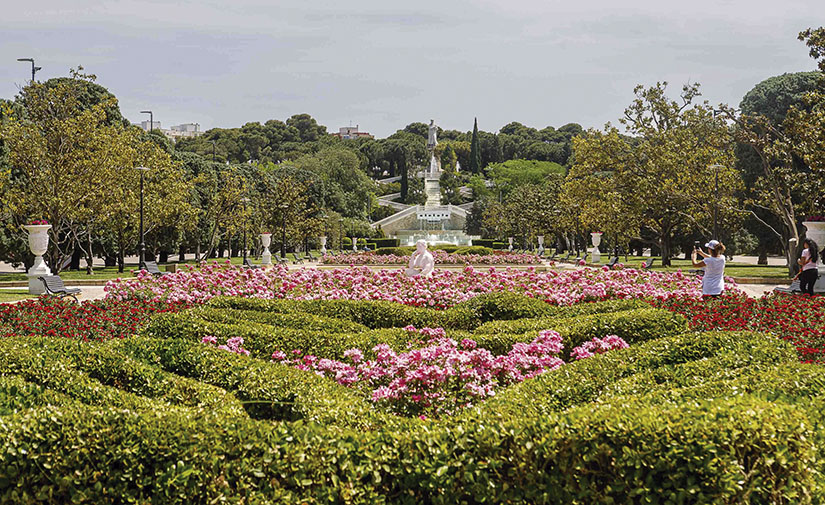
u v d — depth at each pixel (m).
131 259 56.19
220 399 6.36
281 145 146.12
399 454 4.35
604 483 4.22
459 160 149.62
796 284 20.47
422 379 6.44
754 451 4.18
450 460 4.27
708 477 4.07
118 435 4.48
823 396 5.30
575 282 17.44
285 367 7.18
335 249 68.19
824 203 26.83
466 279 17.27
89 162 27.77
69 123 27.86
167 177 36.62
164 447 4.39
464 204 111.38
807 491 4.19
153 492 4.32
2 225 30.17
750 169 38.38
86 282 26.36
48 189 27.77
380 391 6.44
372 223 91.25
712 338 7.74
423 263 18.91
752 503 4.13
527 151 141.50
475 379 6.82
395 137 160.88
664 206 35.44
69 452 4.43
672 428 4.21
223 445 4.38
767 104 39.19
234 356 7.45
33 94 28.69
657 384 6.33
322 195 72.44
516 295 12.27
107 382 6.94
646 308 10.66
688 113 36.97
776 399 5.26
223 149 131.75
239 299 12.38
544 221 55.28
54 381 6.56
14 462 4.38
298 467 4.27
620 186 38.34
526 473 4.24
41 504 4.38
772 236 40.22
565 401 5.97
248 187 50.78
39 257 22.11
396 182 130.62
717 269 13.10
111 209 29.98
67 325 10.92
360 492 4.19
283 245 49.34
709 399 4.91
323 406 5.91
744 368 6.45
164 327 9.40
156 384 6.66
